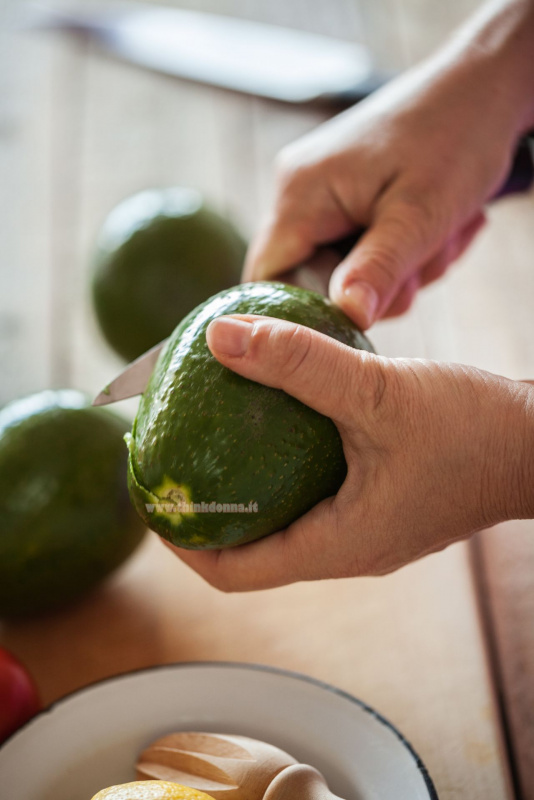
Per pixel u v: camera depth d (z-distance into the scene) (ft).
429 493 1.81
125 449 2.21
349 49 4.27
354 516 1.81
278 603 2.30
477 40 2.50
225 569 1.89
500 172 2.49
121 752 1.93
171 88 4.36
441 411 1.77
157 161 3.93
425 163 2.35
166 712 1.96
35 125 4.15
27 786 1.86
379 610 2.27
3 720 1.97
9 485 2.13
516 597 2.28
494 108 2.45
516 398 1.80
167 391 1.74
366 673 2.15
